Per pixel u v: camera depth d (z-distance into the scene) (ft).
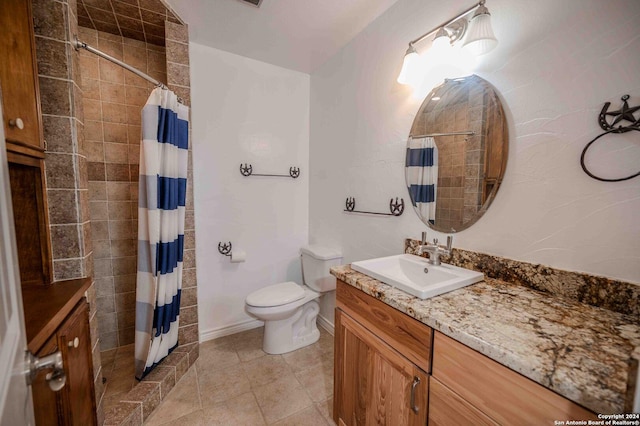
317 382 5.48
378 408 3.43
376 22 5.54
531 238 3.31
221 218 6.98
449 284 3.22
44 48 3.35
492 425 2.16
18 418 1.41
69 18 3.49
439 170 4.43
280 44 6.43
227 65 6.76
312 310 7.00
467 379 2.34
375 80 5.65
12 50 2.81
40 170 3.36
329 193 7.31
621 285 2.61
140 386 4.78
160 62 6.56
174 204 5.19
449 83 4.18
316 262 6.93
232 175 7.05
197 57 6.35
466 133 3.98
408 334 2.93
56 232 3.55
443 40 3.87
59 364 1.90
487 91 3.68
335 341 4.27
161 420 4.51
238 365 5.99
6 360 1.28
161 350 5.34
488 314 2.63
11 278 1.50
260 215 7.55
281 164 7.77
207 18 5.52
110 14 5.40
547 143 3.12
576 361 1.89
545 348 2.05
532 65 3.20
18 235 3.30
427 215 4.67
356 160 6.30
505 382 2.07
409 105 4.93
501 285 3.42
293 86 7.77
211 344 6.82
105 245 6.28
